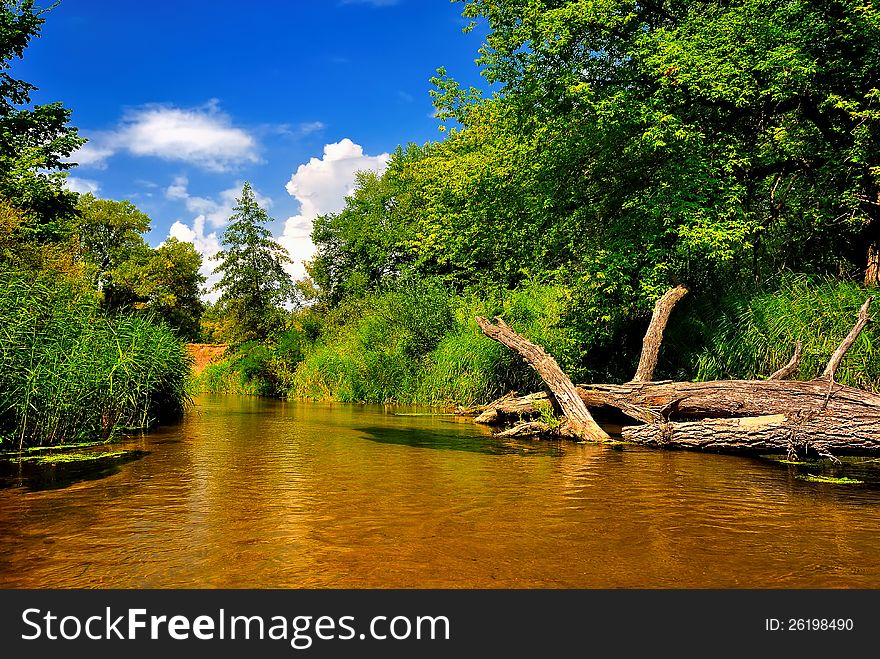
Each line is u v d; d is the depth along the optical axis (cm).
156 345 1145
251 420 1238
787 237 1505
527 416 1105
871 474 653
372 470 648
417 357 1886
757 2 1220
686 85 1220
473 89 2095
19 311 761
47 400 752
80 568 338
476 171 1733
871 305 934
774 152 1334
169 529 414
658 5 1404
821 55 1277
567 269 1493
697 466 693
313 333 2650
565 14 1232
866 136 1218
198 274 4981
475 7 1476
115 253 4766
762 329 1020
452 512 468
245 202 3291
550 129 1416
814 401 735
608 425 1144
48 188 2017
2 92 2012
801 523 443
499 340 1039
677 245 1217
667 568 347
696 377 1132
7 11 1981
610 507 488
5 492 525
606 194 1430
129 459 706
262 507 478
